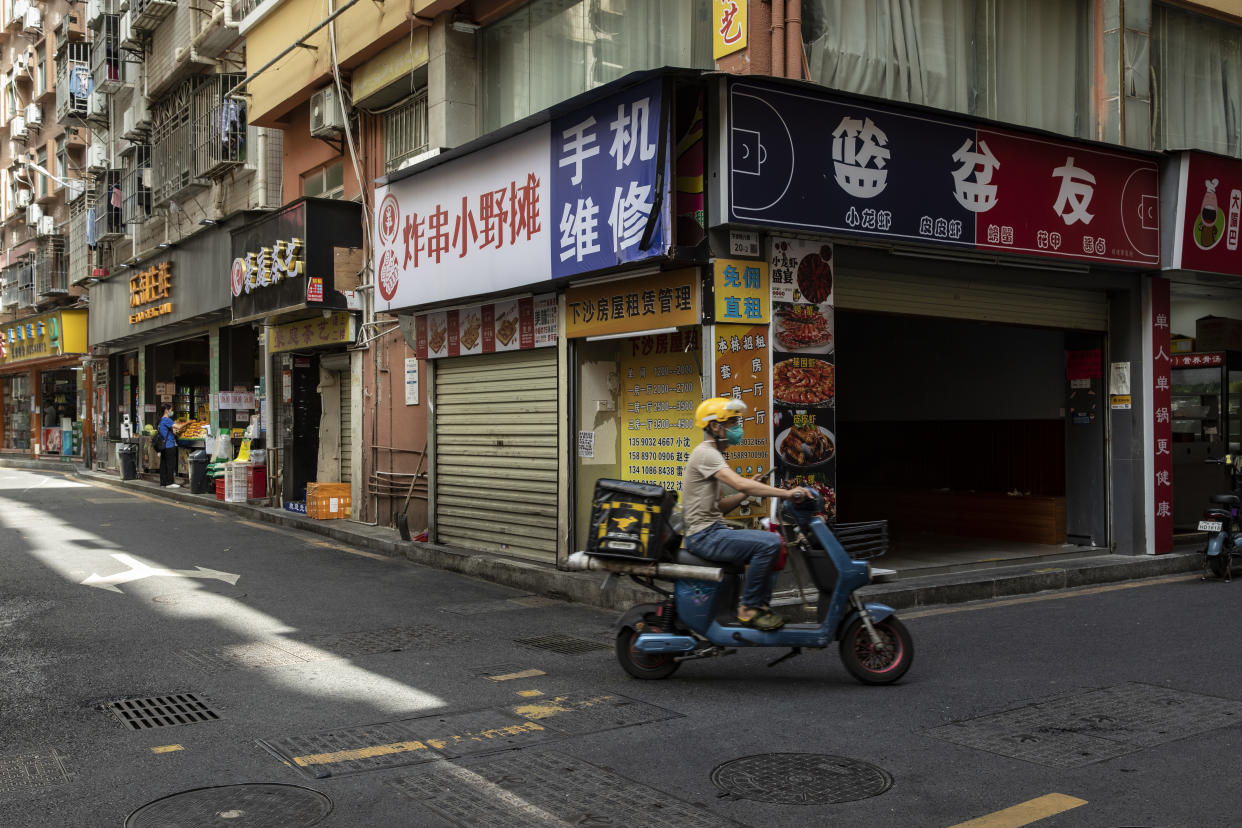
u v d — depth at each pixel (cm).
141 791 430
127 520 1516
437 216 1113
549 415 1012
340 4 1341
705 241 800
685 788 427
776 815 396
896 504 1369
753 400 821
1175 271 1066
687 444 916
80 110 2659
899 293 941
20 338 3028
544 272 934
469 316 1136
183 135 2031
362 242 1405
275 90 1540
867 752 471
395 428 1360
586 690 596
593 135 870
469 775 447
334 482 1560
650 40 934
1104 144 993
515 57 1127
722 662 665
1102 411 1117
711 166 797
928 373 1377
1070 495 1148
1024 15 1032
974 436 1310
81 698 579
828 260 865
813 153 819
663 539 618
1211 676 605
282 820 396
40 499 1847
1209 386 1274
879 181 853
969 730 503
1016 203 939
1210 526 1005
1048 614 816
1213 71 1183
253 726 525
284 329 1619
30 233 3247
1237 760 453
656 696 581
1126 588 961
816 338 855
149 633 755
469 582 1016
